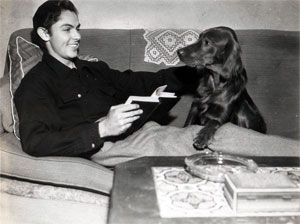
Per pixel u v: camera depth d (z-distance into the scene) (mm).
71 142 1504
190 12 2623
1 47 2592
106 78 2100
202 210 943
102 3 2574
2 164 1539
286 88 2406
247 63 2393
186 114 2354
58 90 1793
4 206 1581
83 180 1528
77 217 1565
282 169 1245
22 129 1552
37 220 1575
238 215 932
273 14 2650
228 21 2645
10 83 1859
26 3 2549
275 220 916
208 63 2098
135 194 1020
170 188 1067
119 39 2324
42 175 1533
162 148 1669
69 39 1825
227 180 1012
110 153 1678
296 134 2400
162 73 2180
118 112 1465
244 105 2189
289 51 2418
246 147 1636
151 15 2617
